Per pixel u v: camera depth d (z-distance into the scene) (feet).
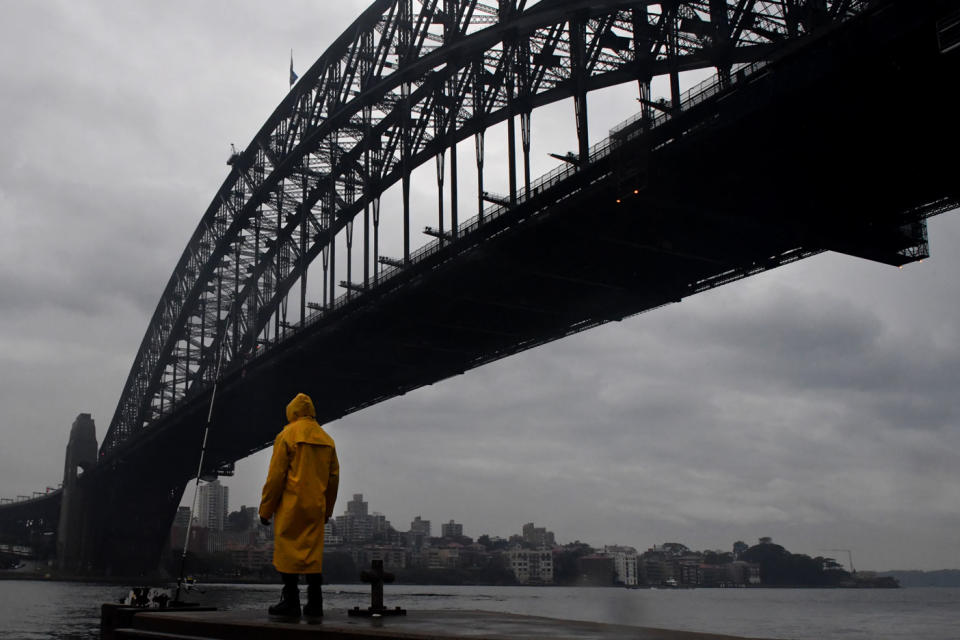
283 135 252.83
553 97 164.55
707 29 128.88
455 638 23.25
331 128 220.23
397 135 200.54
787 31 121.49
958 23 95.91
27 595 281.54
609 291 171.53
